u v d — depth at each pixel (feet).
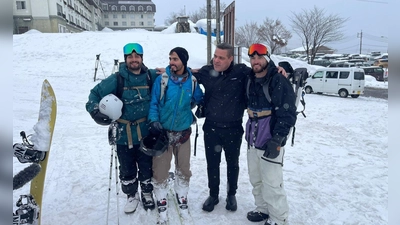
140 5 256.32
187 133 9.75
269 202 8.89
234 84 9.30
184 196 10.12
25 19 120.57
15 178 6.21
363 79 49.08
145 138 9.30
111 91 9.16
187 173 10.06
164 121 9.41
